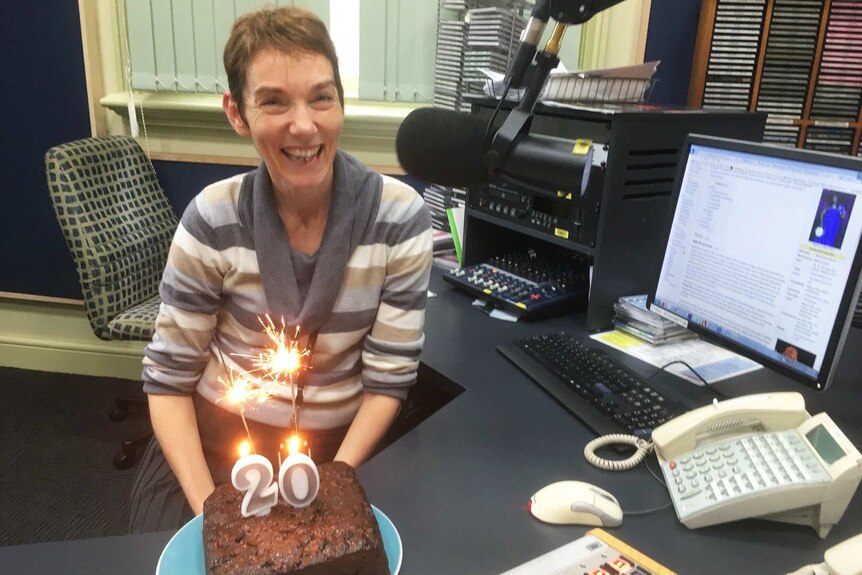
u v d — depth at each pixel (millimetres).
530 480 919
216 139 2357
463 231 1740
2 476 2053
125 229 2086
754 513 813
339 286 1114
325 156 1035
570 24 1010
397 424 1547
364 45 2168
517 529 819
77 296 2566
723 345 1150
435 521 831
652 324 1377
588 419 1059
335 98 1022
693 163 1187
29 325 2662
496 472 936
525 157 1044
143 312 2027
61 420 2357
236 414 1197
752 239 1084
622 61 2039
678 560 776
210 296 1146
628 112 1322
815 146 1738
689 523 824
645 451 958
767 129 1737
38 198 2473
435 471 935
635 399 1104
